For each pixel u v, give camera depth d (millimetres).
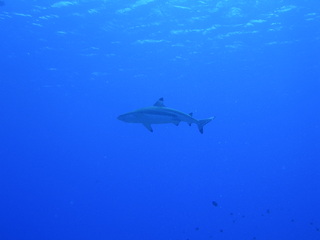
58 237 43531
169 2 20609
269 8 22328
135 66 33719
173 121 7668
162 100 7949
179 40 27500
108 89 43125
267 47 30719
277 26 25625
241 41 28766
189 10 21891
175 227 35844
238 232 32031
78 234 42469
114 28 23828
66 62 30781
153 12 21797
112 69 34062
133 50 28875
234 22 24406
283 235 28844
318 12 23312
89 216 47188
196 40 27812
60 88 40656
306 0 21422
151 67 34594
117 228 38781
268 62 35594
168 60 32688
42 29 23375
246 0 21062
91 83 39156
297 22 24953
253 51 31688
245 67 37250
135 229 36719
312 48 31562
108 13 21391
